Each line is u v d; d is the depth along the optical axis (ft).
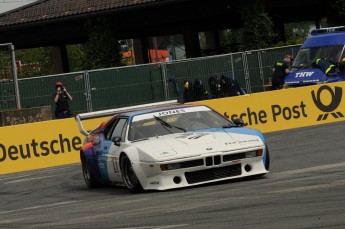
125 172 83.66
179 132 85.05
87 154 94.43
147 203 71.87
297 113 151.43
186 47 259.60
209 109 89.04
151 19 258.37
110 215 66.64
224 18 274.98
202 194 73.31
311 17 300.61
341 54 179.01
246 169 80.48
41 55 424.05
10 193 100.53
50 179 111.14
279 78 190.90
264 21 236.43
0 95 184.75
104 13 257.34
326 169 84.94
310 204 59.88
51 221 67.26
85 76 197.16
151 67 201.57
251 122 149.07
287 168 92.38
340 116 153.79
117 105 199.21
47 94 195.42
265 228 51.78
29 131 135.23
